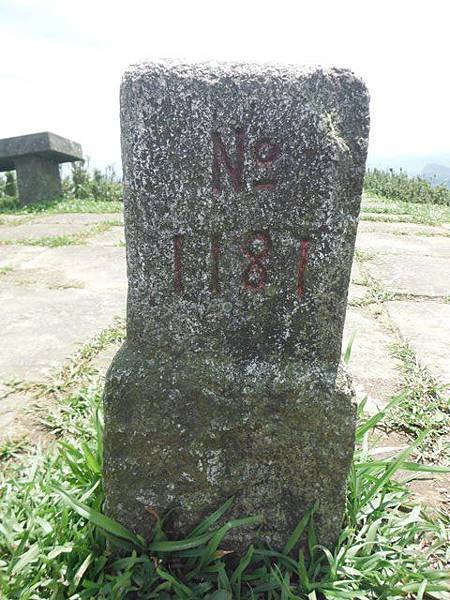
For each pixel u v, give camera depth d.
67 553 1.48
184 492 1.50
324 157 1.28
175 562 1.51
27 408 2.31
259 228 1.35
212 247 1.38
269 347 1.45
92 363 2.74
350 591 1.39
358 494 1.65
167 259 1.40
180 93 1.27
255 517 1.46
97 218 7.12
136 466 1.49
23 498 1.66
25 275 4.24
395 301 3.69
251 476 1.48
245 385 1.44
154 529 1.52
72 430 2.12
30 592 1.37
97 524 1.45
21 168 8.60
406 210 7.84
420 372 2.65
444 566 1.54
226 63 1.29
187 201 1.34
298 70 1.28
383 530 1.61
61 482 1.74
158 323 1.45
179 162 1.31
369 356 2.85
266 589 1.43
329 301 1.40
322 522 1.51
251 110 1.27
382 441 2.14
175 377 1.45
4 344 2.92
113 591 1.37
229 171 1.32
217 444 1.46
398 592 1.41
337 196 1.31
